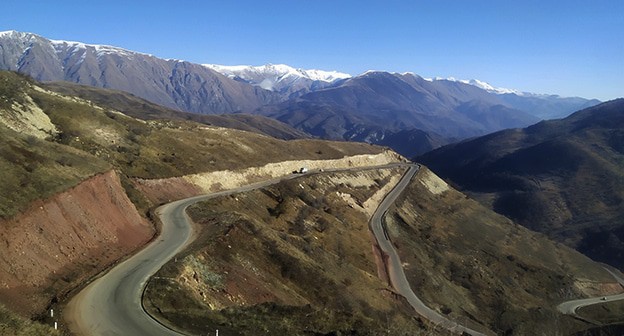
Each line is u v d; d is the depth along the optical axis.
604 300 91.25
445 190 122.88
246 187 72.06
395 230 82.19
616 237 139.50
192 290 29.53
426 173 124.31
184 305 27.19
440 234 92.31
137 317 24.27
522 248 103.12
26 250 25.64
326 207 77.25
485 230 105.69
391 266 67.00
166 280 29.11
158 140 69.62
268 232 45.06
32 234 26.77
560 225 159.00
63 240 29.23
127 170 55.50
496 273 85.06
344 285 43.97
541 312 72.75
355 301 41.31
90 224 33.12
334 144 123.06
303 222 65.62
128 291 27.38
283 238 47.38
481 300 72.38
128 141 63.72
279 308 28.89
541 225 160.50
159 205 52.78
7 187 27.66
